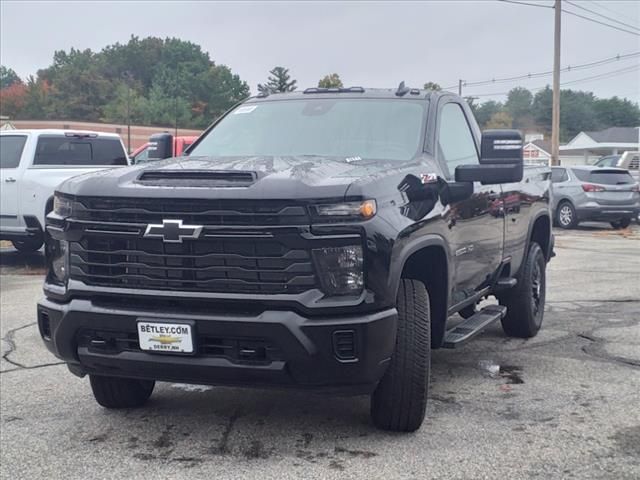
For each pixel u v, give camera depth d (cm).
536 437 457
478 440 452
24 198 1225
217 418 499
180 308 411
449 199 500
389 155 516
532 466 413
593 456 427
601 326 776
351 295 399
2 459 436
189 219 406
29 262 1345
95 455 439
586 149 7100
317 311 394
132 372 430
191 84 8631
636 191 2022
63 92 8606
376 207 408
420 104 561
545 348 687
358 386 411
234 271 403
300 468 414
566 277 1119
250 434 468
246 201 396
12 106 8262
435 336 502
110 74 11031
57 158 1279
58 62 11344
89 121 7369
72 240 434
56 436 471
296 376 402
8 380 597
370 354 402
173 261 412
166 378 423
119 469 419
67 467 423
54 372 620
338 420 490
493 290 652
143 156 1922
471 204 545
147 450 446
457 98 627
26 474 414
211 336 404
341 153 523
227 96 8694
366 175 425
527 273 707
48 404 536
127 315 415
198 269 407
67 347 440
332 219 396
